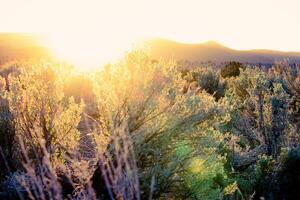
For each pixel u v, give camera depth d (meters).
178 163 4.21
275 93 8.95
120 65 4.53
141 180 3.96
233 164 6.46
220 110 4.75
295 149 6.24
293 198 5.71
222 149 6.25
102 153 3.81
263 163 6.14
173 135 4.43
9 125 4.99
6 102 5.53
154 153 4.21
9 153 4.89
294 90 13.77
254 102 8.84
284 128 8.35
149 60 4.57
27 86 5.18
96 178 3.69
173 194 4.26
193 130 4.60
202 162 4.36
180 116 4.43
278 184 5.80
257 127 8.73
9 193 3.65
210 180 4.60
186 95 4.76
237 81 13.52
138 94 4.37
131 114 4.34
